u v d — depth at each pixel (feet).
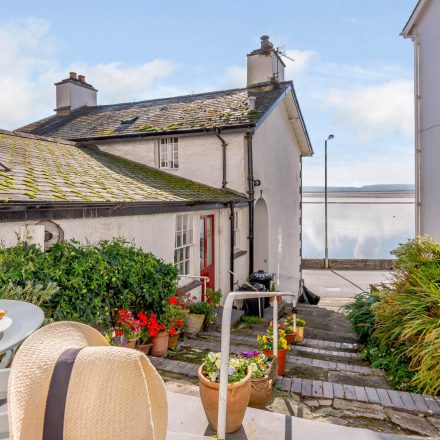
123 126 37.45
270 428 8.58
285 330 21.17
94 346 3.76
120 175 26.48
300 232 54.24
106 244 16.93
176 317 18.45
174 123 35.14
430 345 13.85
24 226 13.85
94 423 3.04
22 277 11.30
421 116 30.42
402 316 16.88
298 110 43.45
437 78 27.07
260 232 38.14
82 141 37.01
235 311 28.40
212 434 8.34
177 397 9.94
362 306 23.41
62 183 18.53
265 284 32.37
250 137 32.17
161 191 24.30
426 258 21.35
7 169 17.80
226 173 33.04
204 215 29.32
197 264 27.27
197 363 15.76
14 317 5.33
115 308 15.78
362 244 130.62
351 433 8.41
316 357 18.69
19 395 3.07
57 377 3.18
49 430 3.03
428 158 29.09
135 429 3.06
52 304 12.52
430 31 28.19
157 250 22.20
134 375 3.21
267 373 11.30
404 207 308.19
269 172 38.29
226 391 7.53
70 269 13.30
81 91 48.11
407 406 11.57
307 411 11.10
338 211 280.51
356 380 14.85
